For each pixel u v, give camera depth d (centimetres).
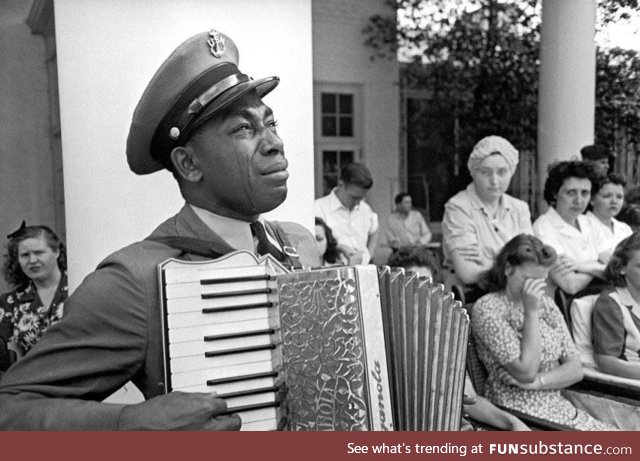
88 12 228
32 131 324
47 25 309
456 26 442
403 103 464
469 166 326
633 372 295
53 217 329
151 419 116
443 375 138
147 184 240
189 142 138
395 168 464
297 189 265
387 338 130
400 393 133
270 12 253
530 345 276
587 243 322
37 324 267
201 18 241
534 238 290
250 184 137
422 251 289
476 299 314
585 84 342
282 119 261
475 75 441
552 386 282
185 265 130
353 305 122
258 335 134
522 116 421
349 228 339
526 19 417
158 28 237
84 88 231
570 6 338
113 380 130
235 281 133
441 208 451
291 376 129
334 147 450
